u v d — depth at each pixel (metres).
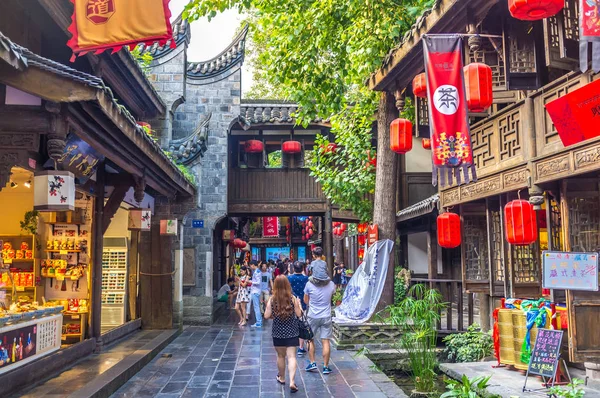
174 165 9.34
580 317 5.91
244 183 16.05
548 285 5.78
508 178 7.29
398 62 8.01
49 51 7.25
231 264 24.33
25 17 6.32
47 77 4.42
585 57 4.06
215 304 15.69
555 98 6.29
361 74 10.62
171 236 11.55
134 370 7.48
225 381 7.08
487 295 9.49
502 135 7.54
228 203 15.87
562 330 6.21
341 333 9.49
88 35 5.06
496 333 7.26
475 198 8.34
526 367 6.63
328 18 10.23
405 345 7.27
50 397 5.57
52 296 8.67
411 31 7.18
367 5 9.26
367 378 7.22
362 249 17.73
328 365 8.00
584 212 6.13
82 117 5.21
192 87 14.66
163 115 12.99
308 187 16.19
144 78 10.05
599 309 5.93
